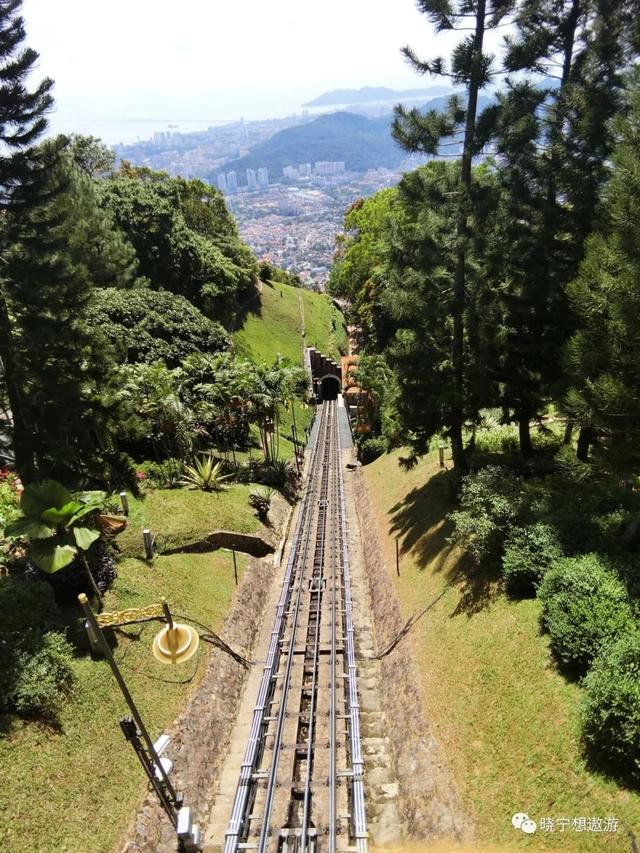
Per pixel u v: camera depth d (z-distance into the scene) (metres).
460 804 10.77
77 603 14.90
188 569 18.94
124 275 36.56
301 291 85.25
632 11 16.19
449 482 20.69
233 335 53.41
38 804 10.31
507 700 11.88
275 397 29.92
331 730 13.30
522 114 16.80
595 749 9.89
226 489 25.72
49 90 15.56
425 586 17.58
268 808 11.82
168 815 11.16
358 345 64.25
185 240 48.41
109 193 44.09
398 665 15.52
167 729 13.17
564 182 16.52
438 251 18.53
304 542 25.25
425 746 12.46
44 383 16.67
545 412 21.73
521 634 12.97
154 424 25.30
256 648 17.97
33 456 17.27
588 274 12.37
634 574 11.77
